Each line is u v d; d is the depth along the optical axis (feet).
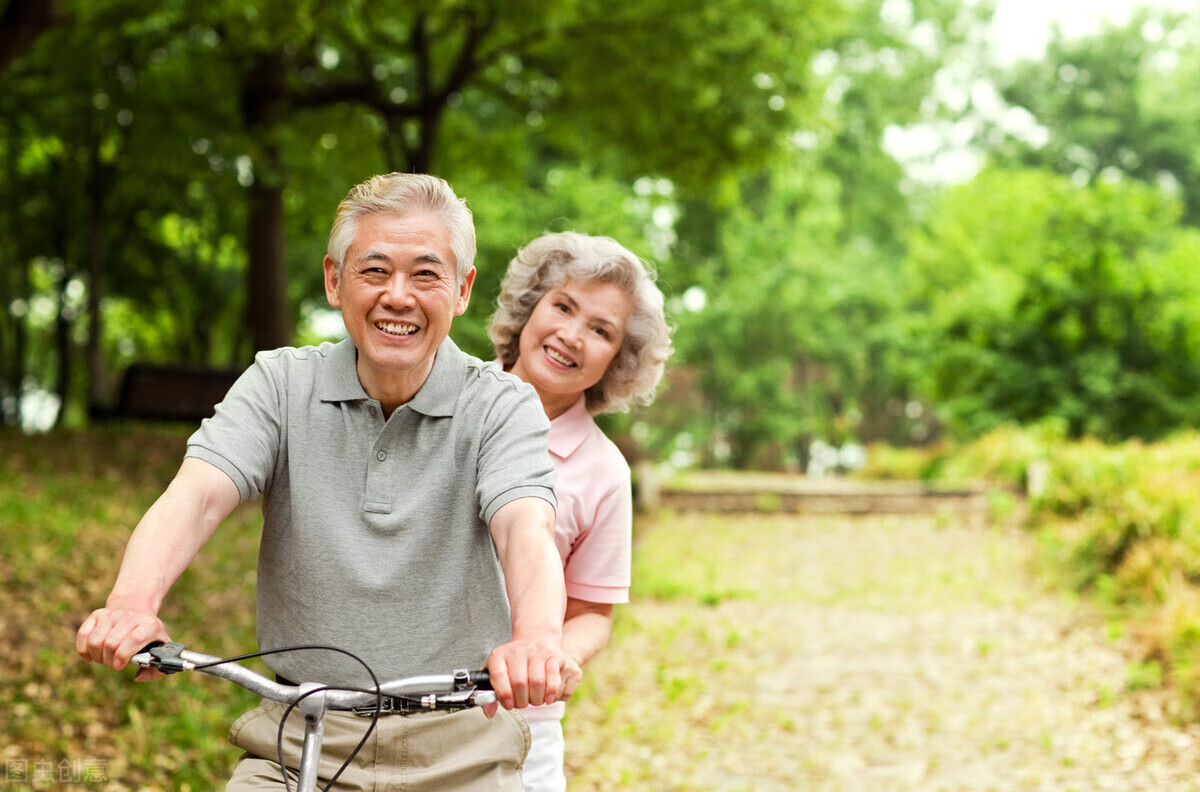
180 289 80.59
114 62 53.62
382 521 7.05
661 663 27.45
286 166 54.80
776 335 103.30
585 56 49.19
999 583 37.58
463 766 7.30
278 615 7.23
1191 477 38.83
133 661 6.08
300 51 51.01
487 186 66.85
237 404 7.12
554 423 10.25
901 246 123.95
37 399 98.17
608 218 70.49
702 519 52.60
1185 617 25.34
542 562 6.68
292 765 7.29
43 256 75.36
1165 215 66.95
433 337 7.03
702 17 46.55
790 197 106.52
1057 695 24.39
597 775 19.67
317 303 78.79
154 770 16.98
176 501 6.71
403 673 7.11
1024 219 100.32
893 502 54.19
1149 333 63.10
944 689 25.46
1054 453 53.26
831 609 34.96
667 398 104.37
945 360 66.13
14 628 21.43
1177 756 19.75
